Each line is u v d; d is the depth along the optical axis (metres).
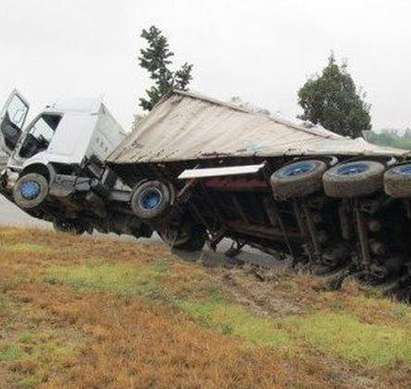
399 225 10.96
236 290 9.60
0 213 20.47
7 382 5.60
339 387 6.02
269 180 12.72
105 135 17.48
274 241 14.52
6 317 7.42
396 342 7.29
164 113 16.59
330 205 11.53
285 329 7.85
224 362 6.27
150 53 29.36
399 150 11.60
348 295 9.87
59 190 16.53
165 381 5.70
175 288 9.34
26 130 17.83
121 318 7.62
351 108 27.39
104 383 5.64
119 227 17.41
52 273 9.84
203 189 14.23
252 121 14.62
